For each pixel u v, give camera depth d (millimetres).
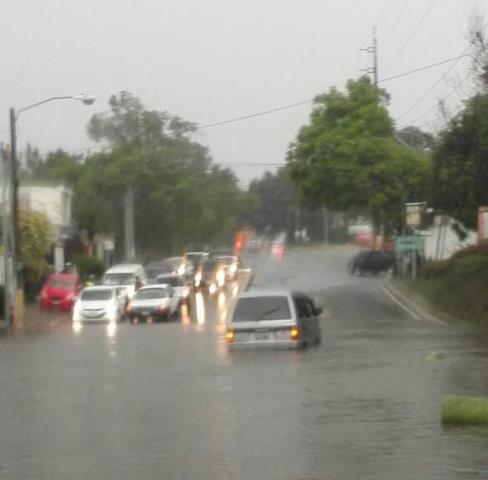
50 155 160375
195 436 26172
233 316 48531
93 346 55062
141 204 143625
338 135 99125
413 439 25078
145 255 150875
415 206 92562
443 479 20750
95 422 28844
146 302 79125
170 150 146250
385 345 50969
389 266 115875
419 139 132250
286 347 47969
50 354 50875
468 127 70500
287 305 48375
